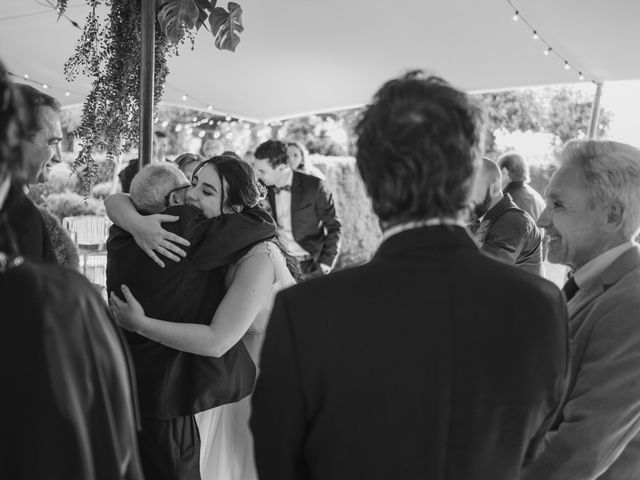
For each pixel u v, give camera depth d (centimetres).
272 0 502
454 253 114
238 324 204
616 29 486
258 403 114
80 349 100
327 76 618
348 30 541
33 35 530
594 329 157
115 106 288
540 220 174
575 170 164
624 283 158
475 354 111
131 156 970
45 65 580
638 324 153
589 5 466
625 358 152
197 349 200
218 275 213
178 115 1417
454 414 111
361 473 112
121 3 288
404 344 109
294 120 1589
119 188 1062
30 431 93
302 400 111
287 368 110
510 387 113
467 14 507
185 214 209
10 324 94
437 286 111
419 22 523
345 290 111
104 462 100
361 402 109
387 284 111
